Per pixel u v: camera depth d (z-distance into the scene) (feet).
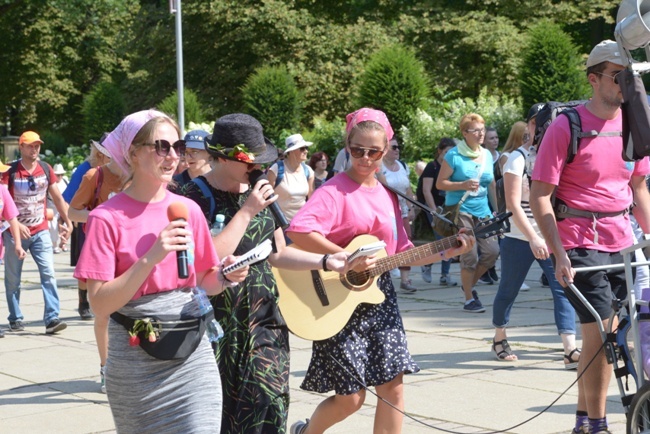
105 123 128.26
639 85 16.84
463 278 38.63
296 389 25.77
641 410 17.03
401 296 44.32
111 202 13.20
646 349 17.12
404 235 18.40
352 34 123.34
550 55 81.61
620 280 19.44
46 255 36.19
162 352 13.05
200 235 13.84
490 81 119.65
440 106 86.48
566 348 27.27
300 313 17.11
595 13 120.57
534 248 24.20
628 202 19.27
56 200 37.17
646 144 16.57
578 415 19.99
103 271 12.84
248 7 124.57
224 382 15.78
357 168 17.43
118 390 13.26
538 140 21.45
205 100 130.21
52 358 31.17
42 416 23.79
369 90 82.38
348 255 16.53
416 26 119.96
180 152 13.26
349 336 17.15
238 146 15.61
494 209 41.19
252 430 15.61
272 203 15.70
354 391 17.03
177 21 71.72
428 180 47.78
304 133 93.71
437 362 28.86
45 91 153.69
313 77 121.29
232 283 14.01
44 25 149.07
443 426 21.76
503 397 24.36
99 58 158.20
